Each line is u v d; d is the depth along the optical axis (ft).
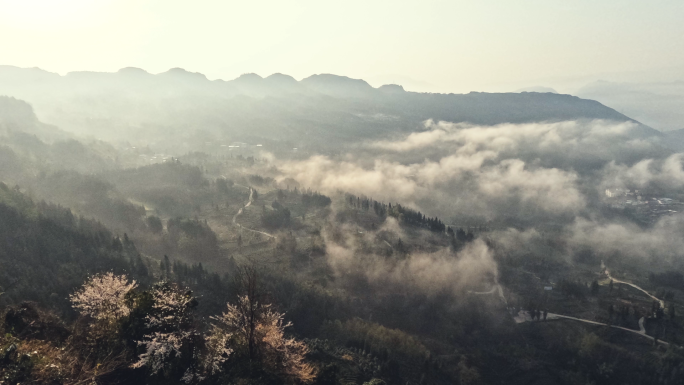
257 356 205.26
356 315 554.46
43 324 198.29
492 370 511.81
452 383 437.99
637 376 499.51
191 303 193.16
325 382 217.36
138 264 487.20
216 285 469.57
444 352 511.40
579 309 654.53
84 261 474.08
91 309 211.41
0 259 426.10
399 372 396.98
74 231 535.60
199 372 180.55
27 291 364.79
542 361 528.63
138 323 179.52
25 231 495.00
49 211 602.85
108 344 176.86
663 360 506.48
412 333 555.28
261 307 226.79
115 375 169.89
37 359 153.48
